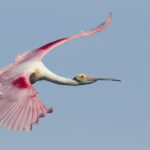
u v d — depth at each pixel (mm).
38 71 18297
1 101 15094
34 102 14812
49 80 18766
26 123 14234
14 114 14477
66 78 18984
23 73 16875
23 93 15227
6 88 15688
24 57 18531
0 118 14359
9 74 16719
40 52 18812
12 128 14109
